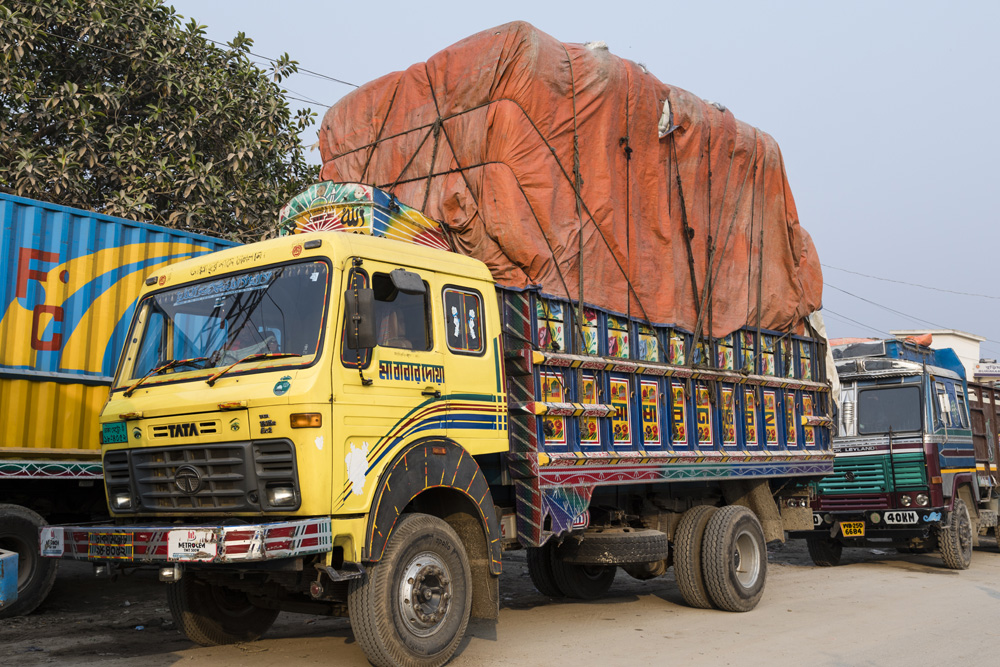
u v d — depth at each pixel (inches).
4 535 295.3
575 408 258.7
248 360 205.3
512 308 253.3
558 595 342.6
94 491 339.3
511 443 248.2
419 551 211.0
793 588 382.3
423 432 216.5
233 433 196.9
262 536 176.6
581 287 267.3
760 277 353.4
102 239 333.4
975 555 548.7
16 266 304.5
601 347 277.3
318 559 194.5
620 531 288.2
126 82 581.6
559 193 265.6
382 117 296.2
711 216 329.1
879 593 366.0
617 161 286.8
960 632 276.1
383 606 199.0
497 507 247.4
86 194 537.6
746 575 319.9
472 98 269.3
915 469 457.1
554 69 267.4
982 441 570.9
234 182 594.9
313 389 190.1
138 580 385.7
